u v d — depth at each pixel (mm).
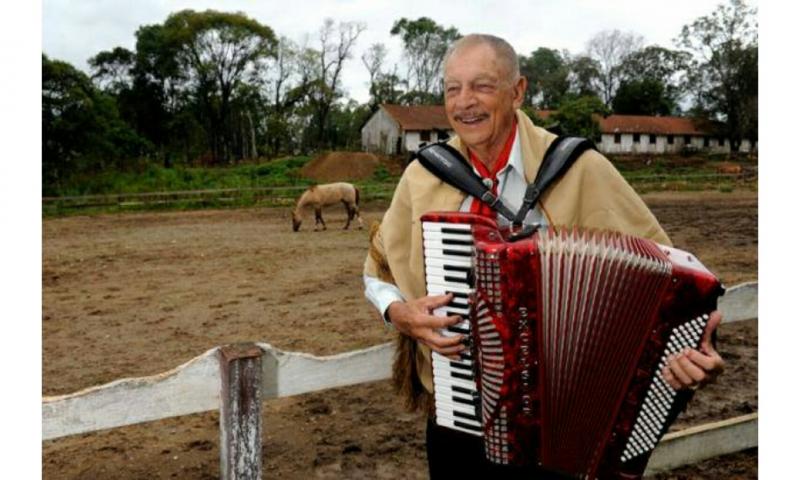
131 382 2357
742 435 3258
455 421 2074
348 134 64250
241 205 25469
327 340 6590
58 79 35844
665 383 1831
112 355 6207
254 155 59406
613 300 1792
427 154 2221
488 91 2047
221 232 16828
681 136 56562
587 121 48656
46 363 5957
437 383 2088
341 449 4074
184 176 37375
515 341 1831
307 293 8898
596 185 2076
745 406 4535
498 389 1865
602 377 1831
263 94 63406
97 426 2338
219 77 60438
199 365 2439
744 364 5398
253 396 2346
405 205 2285
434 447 2236
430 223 1985
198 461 4004
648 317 1805
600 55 77000
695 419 4340
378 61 66375
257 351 2357
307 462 3910
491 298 1826
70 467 3922
